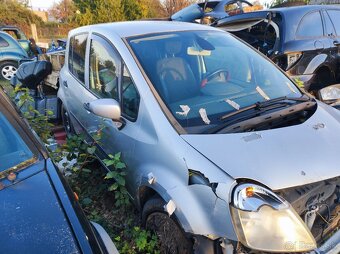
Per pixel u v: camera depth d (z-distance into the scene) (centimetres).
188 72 290
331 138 242
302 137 236
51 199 166
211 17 748
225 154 215
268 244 187
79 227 154
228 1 795
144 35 313
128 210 316
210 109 261
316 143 233
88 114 353
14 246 141
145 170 249
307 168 214
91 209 327
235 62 317
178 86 276
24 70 525
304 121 257
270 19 564
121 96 289
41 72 520
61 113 477
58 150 335
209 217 202
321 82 581
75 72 405
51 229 150
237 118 251
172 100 264
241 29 607
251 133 233
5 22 2730
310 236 194
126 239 285
